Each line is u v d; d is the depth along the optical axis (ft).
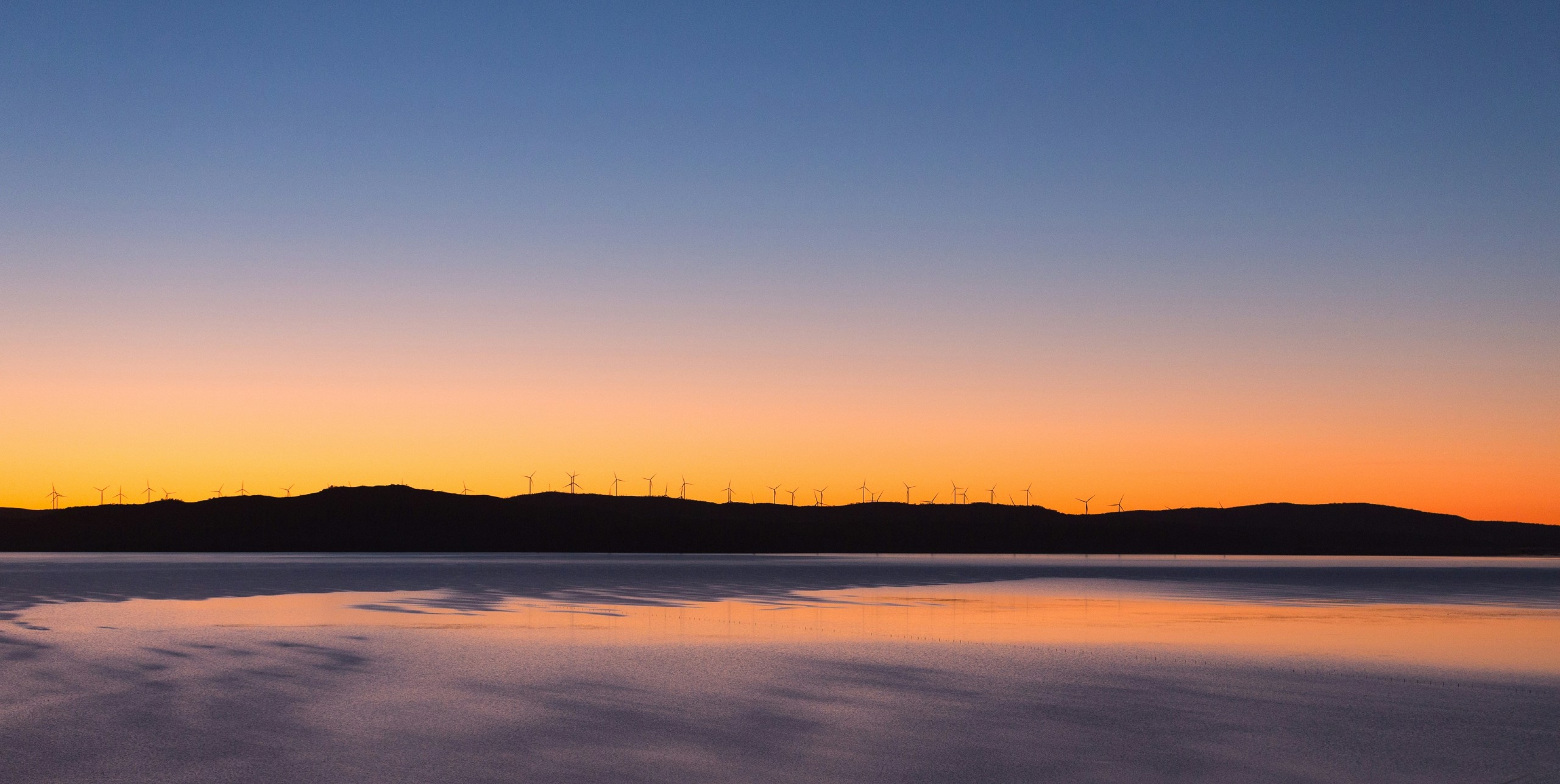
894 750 46.42
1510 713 57.21
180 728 49.52
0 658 73.31
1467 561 552.00
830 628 100.78
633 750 45.75
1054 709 56.54
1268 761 45.42
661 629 97.30
